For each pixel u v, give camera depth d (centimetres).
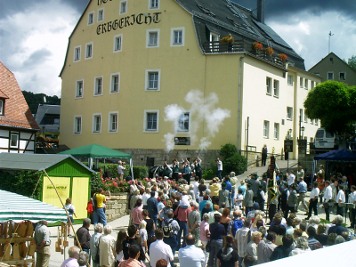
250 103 4369
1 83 4156
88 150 2958
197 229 1584
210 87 4347
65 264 1002
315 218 1315
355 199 2158
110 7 4884
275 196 2192
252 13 6288
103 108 4862
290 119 5175
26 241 1288
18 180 2272
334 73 7562
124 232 1162
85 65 5103
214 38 4597
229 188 2314
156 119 4519
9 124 3997
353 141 4094
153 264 1127
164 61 4519
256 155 4391
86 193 2417
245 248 1273
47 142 5647
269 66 4672
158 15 4566
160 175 3500
